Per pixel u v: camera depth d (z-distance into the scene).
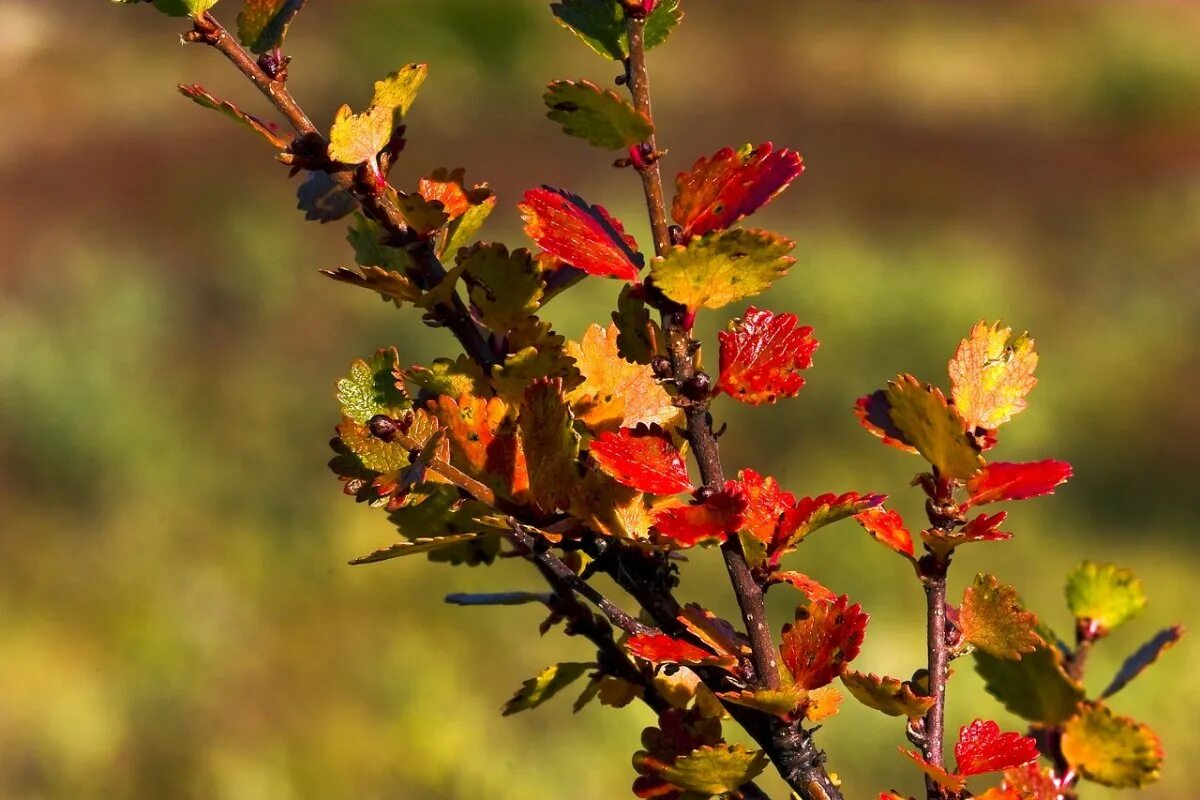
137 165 14.56
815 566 7.25
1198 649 6.67
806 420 9.22
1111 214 14.27
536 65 17.41
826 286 11.05
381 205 1.31
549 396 1.24
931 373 10.22
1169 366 10.66
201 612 7.09
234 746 6.23
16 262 12.16
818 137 16.39
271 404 9.66
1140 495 8.59
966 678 5.93
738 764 1.26
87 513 8.16
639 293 1.21
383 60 16.91
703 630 1.27
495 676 6.64
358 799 5.98
